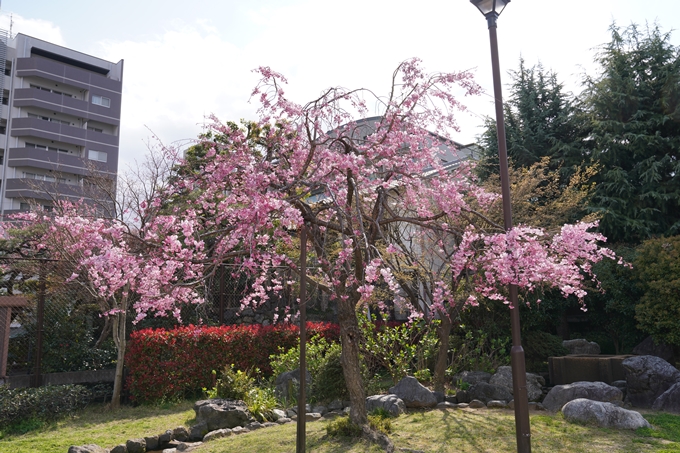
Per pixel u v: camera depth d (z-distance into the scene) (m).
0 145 32.38
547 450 5.33
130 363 9.13
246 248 5.55
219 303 12.54
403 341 9.80
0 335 8.51
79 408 8.48
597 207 13.01
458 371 9.81
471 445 5.57
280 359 9.64
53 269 9.21
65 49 36.38
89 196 12.93
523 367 5.02
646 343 10.34
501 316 11.14
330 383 8.19
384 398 7.39
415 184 6.30
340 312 6.15
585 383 7.51
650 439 5.64
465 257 5.37
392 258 7.80
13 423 7.29
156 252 5.27
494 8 5.88
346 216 5.66
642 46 14.67
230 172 5.87
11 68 33.72
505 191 5.43
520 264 4.96
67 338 10.02
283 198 5.32
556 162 14.39
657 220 13.30
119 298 9.74
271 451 5.52
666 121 13.80
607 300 11.21
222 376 8.22
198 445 6.10
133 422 7.54
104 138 35.62
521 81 16.02
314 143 5.68
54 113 34.94
